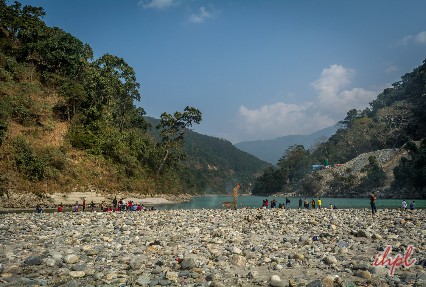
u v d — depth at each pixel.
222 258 11.76
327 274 9.70
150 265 10.68
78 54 80.31
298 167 182.75
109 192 63.00
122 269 10.33
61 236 16.72
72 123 67.94
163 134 92.19
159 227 21.08
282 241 15.74
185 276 9.48
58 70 77.06
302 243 15.04
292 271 10.18
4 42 75.25
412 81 185.25
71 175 57.38
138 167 79.94
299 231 19.09
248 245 14.60
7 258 11.61
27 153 51.47
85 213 34.97
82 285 8.49
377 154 138.12
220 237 16.91
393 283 8.59
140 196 73.44
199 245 14.50
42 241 15.28
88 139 66.56
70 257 11.07
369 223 22.55
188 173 160.12
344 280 8.79
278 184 185.62
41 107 63.91
